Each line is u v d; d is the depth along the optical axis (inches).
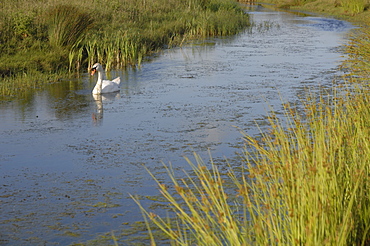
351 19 1535.4
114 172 336.2
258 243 170.6
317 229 157.5
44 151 380.2
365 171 213.0
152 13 1214.3
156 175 328.5
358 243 168.2
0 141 403.2
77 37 788.6
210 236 171.6
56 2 918.4
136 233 250.5
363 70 513.0
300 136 235.3
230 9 1514.5
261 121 450.9
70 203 289.1
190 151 374.6
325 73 685.3
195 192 295.0
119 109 509.7
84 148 386.6
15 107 516.7
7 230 257.8
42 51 737.0
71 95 576.1
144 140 404.8
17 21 759.7
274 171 197.2
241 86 611.2
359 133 251.8
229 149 376.8
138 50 855.1
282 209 189.8
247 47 960.3
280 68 730.8
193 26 1165.7
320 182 175.2
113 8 1110.4
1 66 656.4
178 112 493.0
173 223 257.1
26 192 305.9
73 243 243.1
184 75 691.4
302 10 1946.4
